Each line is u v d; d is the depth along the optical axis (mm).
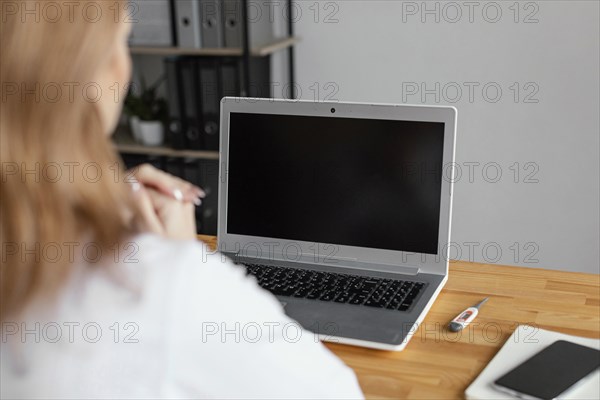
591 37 2682
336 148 1468
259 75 2980
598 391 1019
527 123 2857
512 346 1156
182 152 3020
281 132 1504
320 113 1470
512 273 1462
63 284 640
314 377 755
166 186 1046
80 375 659
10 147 603
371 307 1298
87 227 643
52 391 661
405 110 1412
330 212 1486
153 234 694
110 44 624
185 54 3004
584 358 1093
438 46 2889
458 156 2992
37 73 598
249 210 1545
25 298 633
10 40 595
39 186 608
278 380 716
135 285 655
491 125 2908
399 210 1439
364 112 1439
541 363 1082
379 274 1428
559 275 1444
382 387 1077
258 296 731
